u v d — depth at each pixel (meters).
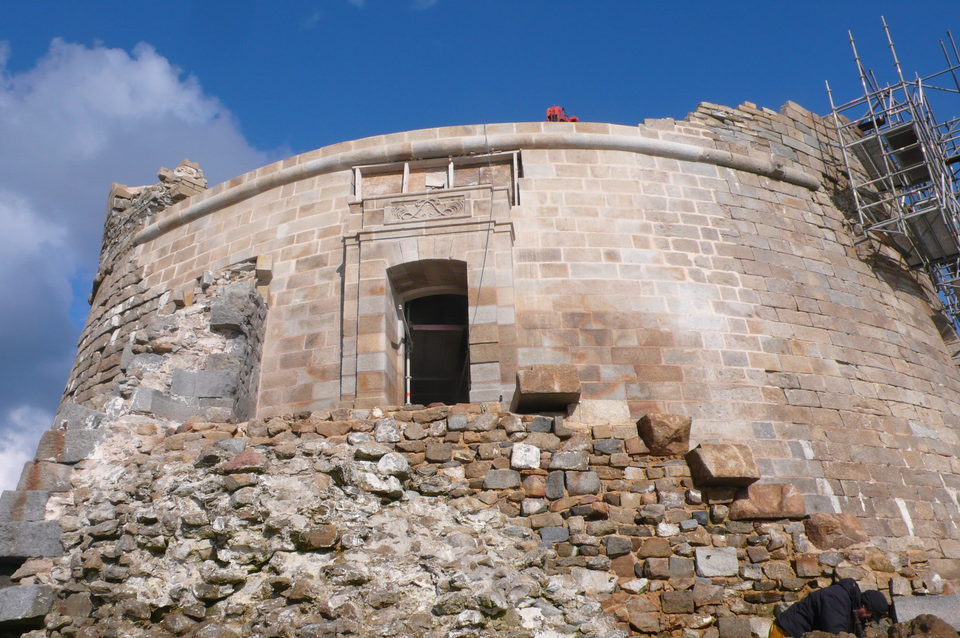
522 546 9.24
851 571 9.59
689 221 15.91
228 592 9.03
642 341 14.36
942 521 13.94
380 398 13.99
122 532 10.12
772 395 14.15
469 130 16.52
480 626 8.53
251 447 10.11
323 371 14.61
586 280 14.90
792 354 14.80
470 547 9.10
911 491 14.02
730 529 9.62
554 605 8.89
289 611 8.66
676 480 9.79
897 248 18.31
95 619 9.60
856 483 13.62
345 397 14.12
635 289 14.89
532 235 15.30
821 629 8.61
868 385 15.08
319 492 9.48
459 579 8.75
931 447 14.98
